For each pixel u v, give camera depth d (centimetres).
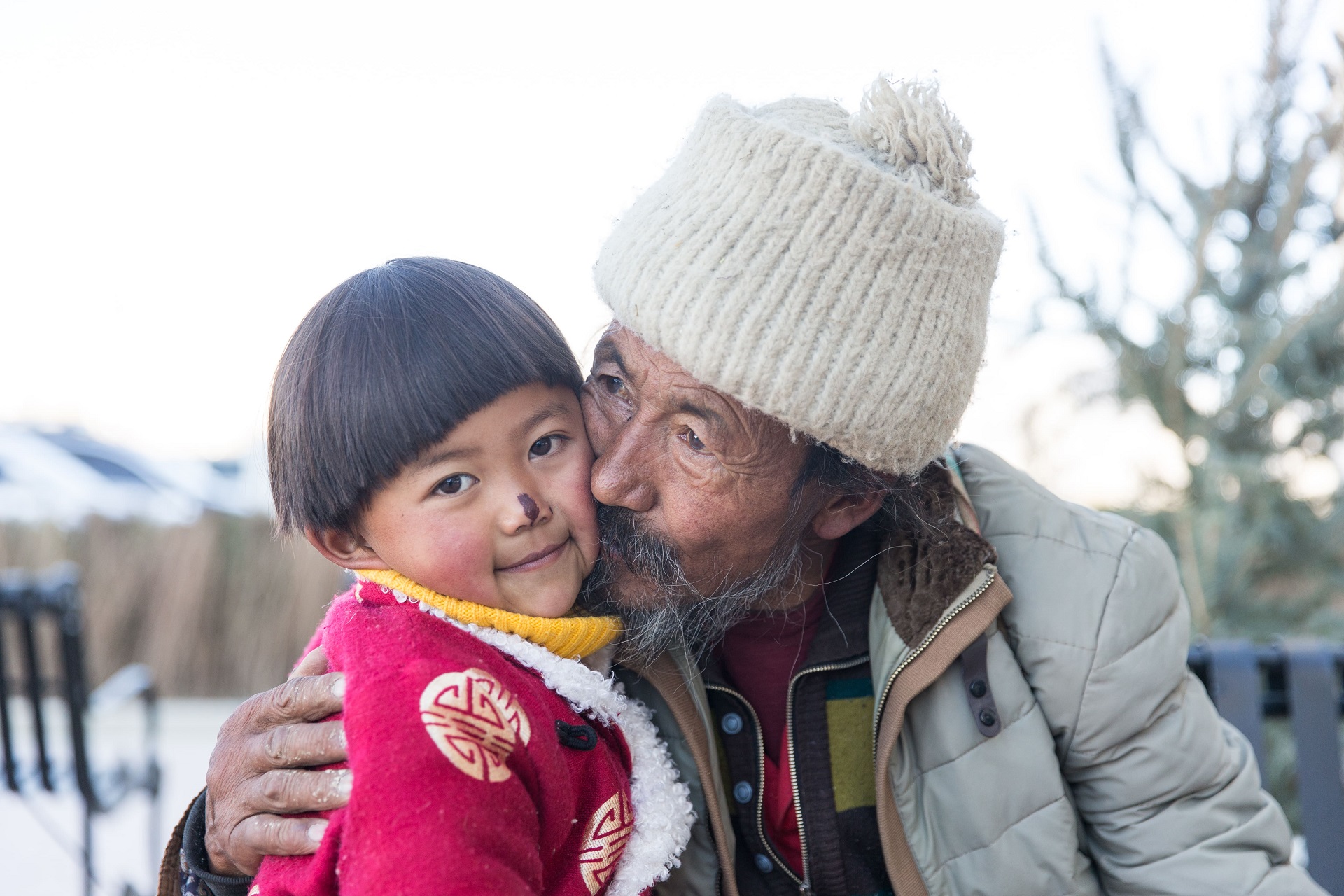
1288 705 186
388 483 104
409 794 89
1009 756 129
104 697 282
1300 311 269
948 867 131
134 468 777
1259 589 275
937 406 115
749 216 108
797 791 133
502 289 112
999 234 122
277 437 110
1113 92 280
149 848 297
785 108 123
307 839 96
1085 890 133
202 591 584
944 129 118
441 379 102
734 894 125
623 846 110
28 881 298
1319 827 177
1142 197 280
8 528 590
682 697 126
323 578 590
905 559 130
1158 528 276
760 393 107
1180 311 276
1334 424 269
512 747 96
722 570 119
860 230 108
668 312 108
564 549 111
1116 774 134
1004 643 132
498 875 88
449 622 105
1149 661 132
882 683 128
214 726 504
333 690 101
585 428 117
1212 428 275
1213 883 132
